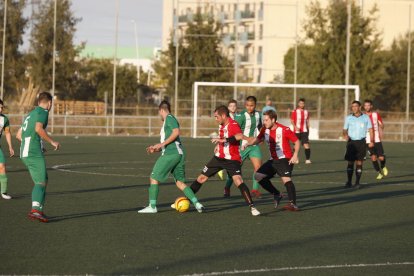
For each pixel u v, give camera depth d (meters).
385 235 13.37
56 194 18.81
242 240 12.57
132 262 10.62
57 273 9.88
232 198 18.56
